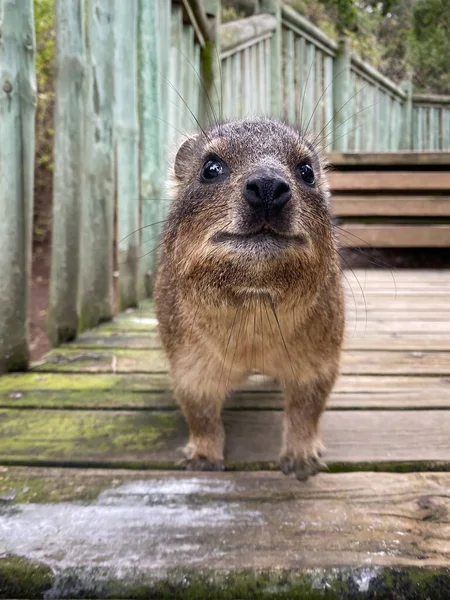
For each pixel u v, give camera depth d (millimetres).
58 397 1154
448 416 1082
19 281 1281
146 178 2111
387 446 961
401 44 7906
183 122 2502
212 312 806
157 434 1009
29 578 647
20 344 1305
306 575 645
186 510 771
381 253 3096
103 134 1681
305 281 751
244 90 3223
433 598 634
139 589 639
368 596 634
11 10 1181
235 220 710
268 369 936
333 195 3102
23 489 816
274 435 1013
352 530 728
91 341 1558
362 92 4750
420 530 726
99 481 842
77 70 1436
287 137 872
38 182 4625
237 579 643
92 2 1575
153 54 2029
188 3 2422
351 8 6965
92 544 699
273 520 749
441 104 5902
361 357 1447
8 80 1197
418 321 1854
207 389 940
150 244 2150
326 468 893
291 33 3785
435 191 3049
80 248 1543
